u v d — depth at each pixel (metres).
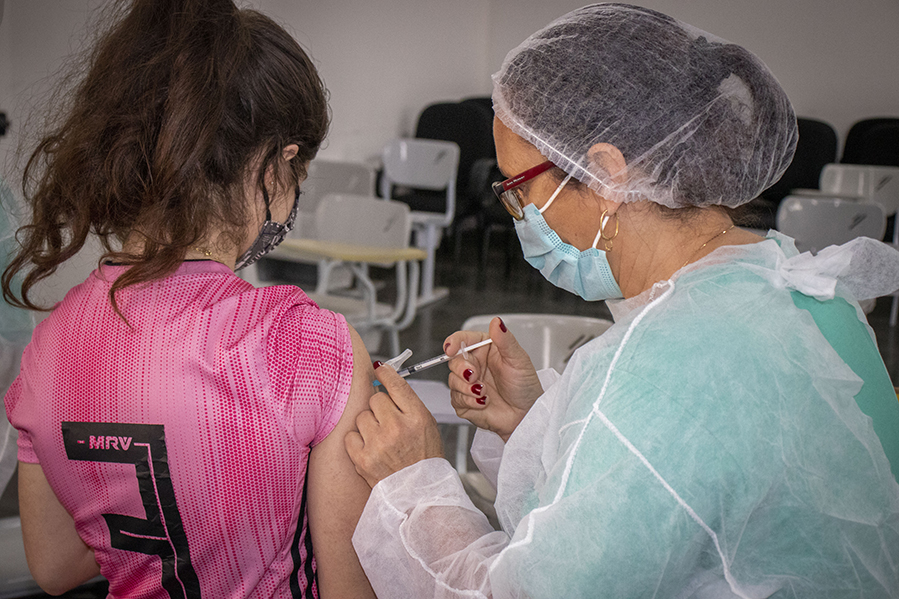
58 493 0.75
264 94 0.73
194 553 0.73
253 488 0.71
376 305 3.66
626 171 0.80
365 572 0.81
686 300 0.75
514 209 0.93
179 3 0.71
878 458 0.74
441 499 0.83
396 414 0.83
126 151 0.70
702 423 0.68
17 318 1.48
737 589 0.71
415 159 5.74
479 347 1.16
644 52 0.81
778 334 0.73
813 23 7.19
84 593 1.59
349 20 6.04
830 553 0.73
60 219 0.75
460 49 7.84
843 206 4.27
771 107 0.81
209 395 0.70
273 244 0.83
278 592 0.77
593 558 0.67
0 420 1.53
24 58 3.38
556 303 5.66
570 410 0.75
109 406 0.71
